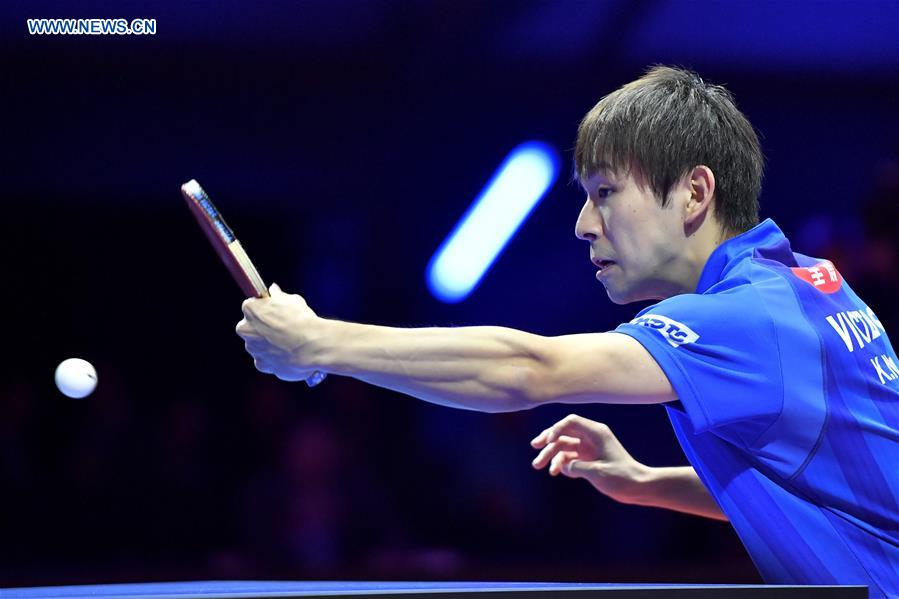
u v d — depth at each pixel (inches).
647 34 773.9
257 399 919.7
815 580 213.0
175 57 794.8
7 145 837.8
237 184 884.6
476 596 176.9
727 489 222.5
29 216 928.9
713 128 228.5
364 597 173.8
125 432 927.0
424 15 767.7
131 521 904.9
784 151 815.7
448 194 866.8
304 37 782.5
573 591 179.9
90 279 943.7
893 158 802.2
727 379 202.1
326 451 888.3
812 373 209.5
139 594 221.3
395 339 193.3
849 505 212.4
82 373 289.4
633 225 227.0
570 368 194.7
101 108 827.4
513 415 868.6
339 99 831.7
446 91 823.7
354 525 868.0
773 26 761.6
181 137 850.8
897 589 210.4
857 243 796.0
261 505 882.8
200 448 917.2
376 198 875.4
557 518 849.5
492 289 871.1
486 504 855.7
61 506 908.0
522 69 804.0
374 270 883.4
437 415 880.9
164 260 948.6
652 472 278.1
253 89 823.1
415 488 873.5
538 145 837.2
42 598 216.2
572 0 756.0
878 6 748.6
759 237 229.1
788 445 211.2
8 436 914.7
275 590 228.7
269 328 194.1
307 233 892.6
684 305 208.2
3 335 935.7
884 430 217.3
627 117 226.2
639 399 201.0
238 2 761.6
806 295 218.1
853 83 797.2
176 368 944.3
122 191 896.9
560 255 857.5
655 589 183.8
